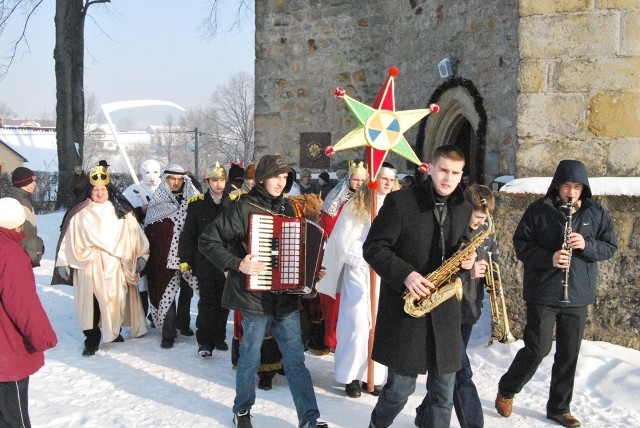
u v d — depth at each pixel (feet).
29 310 11.59
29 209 25.08
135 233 21.20
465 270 12.30
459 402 13.87
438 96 34.42
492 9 29.94
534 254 14.74
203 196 20.67
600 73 19.40
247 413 14.48
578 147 19.71
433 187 12.24
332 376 18.29
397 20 39.40
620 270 18.95
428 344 12.05
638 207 18.74
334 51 41.81
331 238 17.11
